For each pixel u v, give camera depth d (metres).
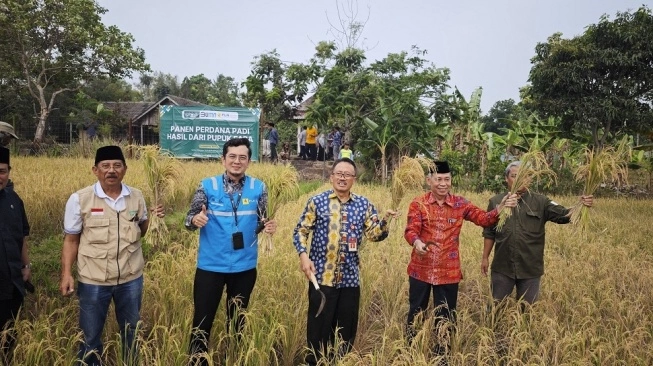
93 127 25.08
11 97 27.47
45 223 7.81
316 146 23.09
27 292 5.30
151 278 5.74
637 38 15.09
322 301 4.01
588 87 16.06
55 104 30.52
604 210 13.72
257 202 4.30
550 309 5.11
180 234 8.37
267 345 4.22
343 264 4.19
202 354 3.79
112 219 3.93
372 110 20.06
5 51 23.62
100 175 3.89
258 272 5.85
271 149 21.00
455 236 4.68
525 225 5.08
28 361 3.67
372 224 4.25
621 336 4.63
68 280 3.89
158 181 4.38
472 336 4.62
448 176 4.58
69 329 4.23
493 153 19.23
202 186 4.21
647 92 15.97
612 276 6.51
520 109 27.97
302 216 4.28
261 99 21.80
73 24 23.19
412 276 4.76
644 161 19.94
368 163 19.91
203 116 20.25
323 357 3.93
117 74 26.53
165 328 3.94
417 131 18.28
